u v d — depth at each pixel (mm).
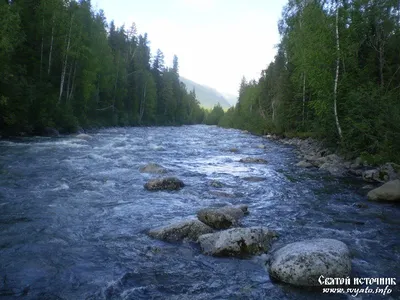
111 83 54812
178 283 4797
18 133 25734
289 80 37250
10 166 13539
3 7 24062
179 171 14766
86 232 6766
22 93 26406
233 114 89312
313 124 24469
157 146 25062
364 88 18625
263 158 20766
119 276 4949
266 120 51062
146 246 6109
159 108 90188
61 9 34188
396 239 6793
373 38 25953
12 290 4414
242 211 8312
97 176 12461
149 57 91062
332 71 20734
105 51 52062
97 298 4305
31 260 5355
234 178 13484
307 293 4578
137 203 9109
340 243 5457
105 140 27906
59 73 38094
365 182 13109
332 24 19719
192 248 6062
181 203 9297
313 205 9562
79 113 39719
